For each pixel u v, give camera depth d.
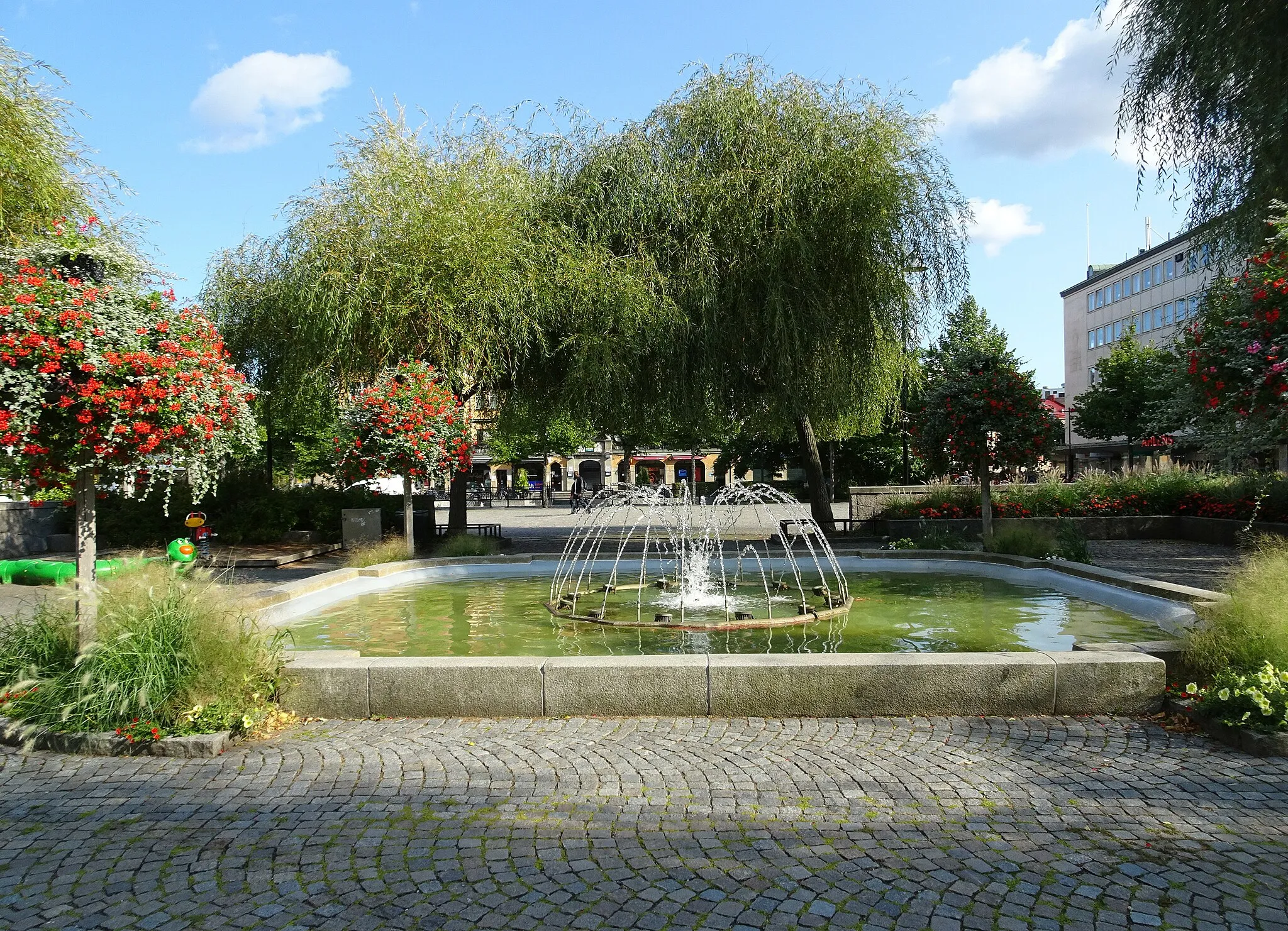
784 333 15.16
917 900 2.93
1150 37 11.32
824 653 6.32
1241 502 16.02
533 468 70.62
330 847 3.42
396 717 5.18
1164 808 3.66
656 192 15.74
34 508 17.78
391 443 12.70
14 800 3.97
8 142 12.44
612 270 15.30
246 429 5.92
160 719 4.79
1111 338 61.56
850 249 15.38
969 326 35.03
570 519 33.25
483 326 14.41
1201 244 12.21
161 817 3.75
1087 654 5.19
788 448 38.00
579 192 16.25
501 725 4.99
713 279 15.41
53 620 5.59
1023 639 6.89
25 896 3.06
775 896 2.97
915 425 14.25
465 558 11.77
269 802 3.89
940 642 6.81
